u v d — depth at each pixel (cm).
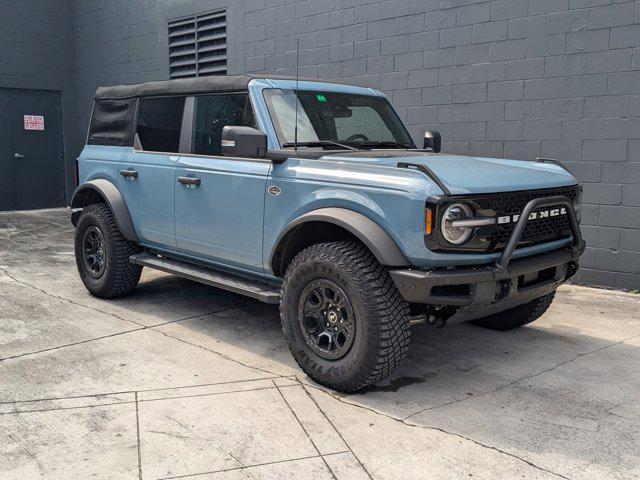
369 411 362
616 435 336
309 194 404
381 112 529
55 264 751
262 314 552
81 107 1298
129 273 577
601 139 639
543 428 343
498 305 388
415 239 352
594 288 654
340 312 382
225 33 999
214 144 486
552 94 665
